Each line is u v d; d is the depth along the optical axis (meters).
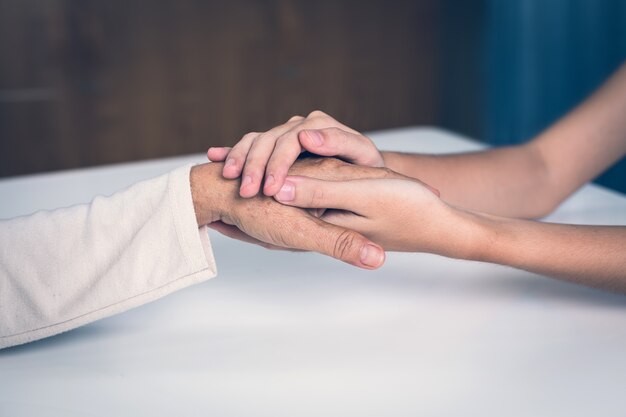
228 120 2.27
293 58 2.28
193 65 2.21
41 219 0.63
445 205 0.65
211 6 2.18
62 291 0.62
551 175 0.83
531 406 0.54
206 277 0.63
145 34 2.15
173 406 0.55
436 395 0.55
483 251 0.65
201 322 0.65
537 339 0.62
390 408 0.54
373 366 0.59
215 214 0.65
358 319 0.65
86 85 2.14
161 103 2.21
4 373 0.59
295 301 0.68
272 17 2.24
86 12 2.09
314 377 0.57
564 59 2.06
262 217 0.64
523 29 2.15
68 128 2.16
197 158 1.01
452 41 2.33
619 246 0.66
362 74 2.34
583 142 0.83
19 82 2.09
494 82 2.27
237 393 0.56
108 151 2.20
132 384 0.57
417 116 2.40
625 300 0.68
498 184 0.81
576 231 0.67
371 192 0.63
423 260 0.75
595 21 1.95
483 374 0.58
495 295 0.69
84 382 0.57
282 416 0.53
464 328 0.64
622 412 0.54
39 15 2.06
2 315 0.61
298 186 0.63
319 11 2.27
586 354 0.60
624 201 0.88
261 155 0.67
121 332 0.64
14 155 2.13
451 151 1.01
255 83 2.27
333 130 0.71
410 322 0.64
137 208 0.64
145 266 0.63
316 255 0.76
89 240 0.63
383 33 2.33
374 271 0.73
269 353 0.60
